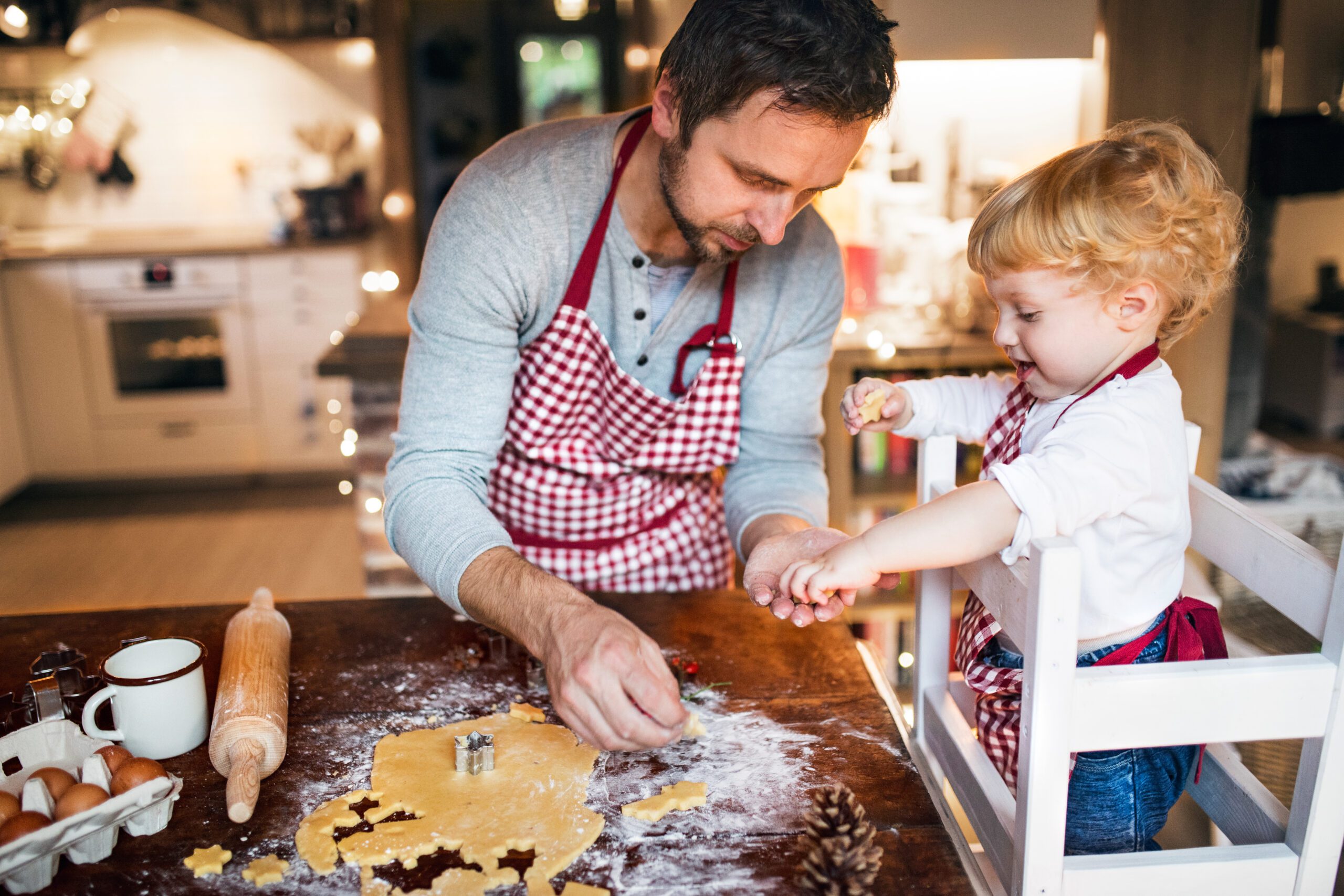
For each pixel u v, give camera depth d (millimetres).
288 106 4645
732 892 756
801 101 849
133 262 4055
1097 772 957
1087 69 2074
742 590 1254
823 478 1360
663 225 1155
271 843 810
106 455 4258
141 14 4305
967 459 2539
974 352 2389
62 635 1161
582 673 833
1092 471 847
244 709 907
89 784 804
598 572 1383
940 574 1106
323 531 3867
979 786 951
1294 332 4617
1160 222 851
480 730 966
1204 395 2115
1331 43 4098
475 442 1110
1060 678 762
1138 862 827
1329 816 826
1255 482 2348
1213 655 1001
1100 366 923
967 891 762
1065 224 858
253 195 4707
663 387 1306
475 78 4980
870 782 887
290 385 4281
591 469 1329
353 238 4426
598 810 848
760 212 955
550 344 1210
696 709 1000
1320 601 829
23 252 4074
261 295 4180
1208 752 1030
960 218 2656
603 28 4984
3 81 4457
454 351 1108
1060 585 742
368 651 1116
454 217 1117
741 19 859
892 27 907
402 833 818
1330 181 2416
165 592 3289
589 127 1172
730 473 1367
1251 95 1995
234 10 4477
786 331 1305
